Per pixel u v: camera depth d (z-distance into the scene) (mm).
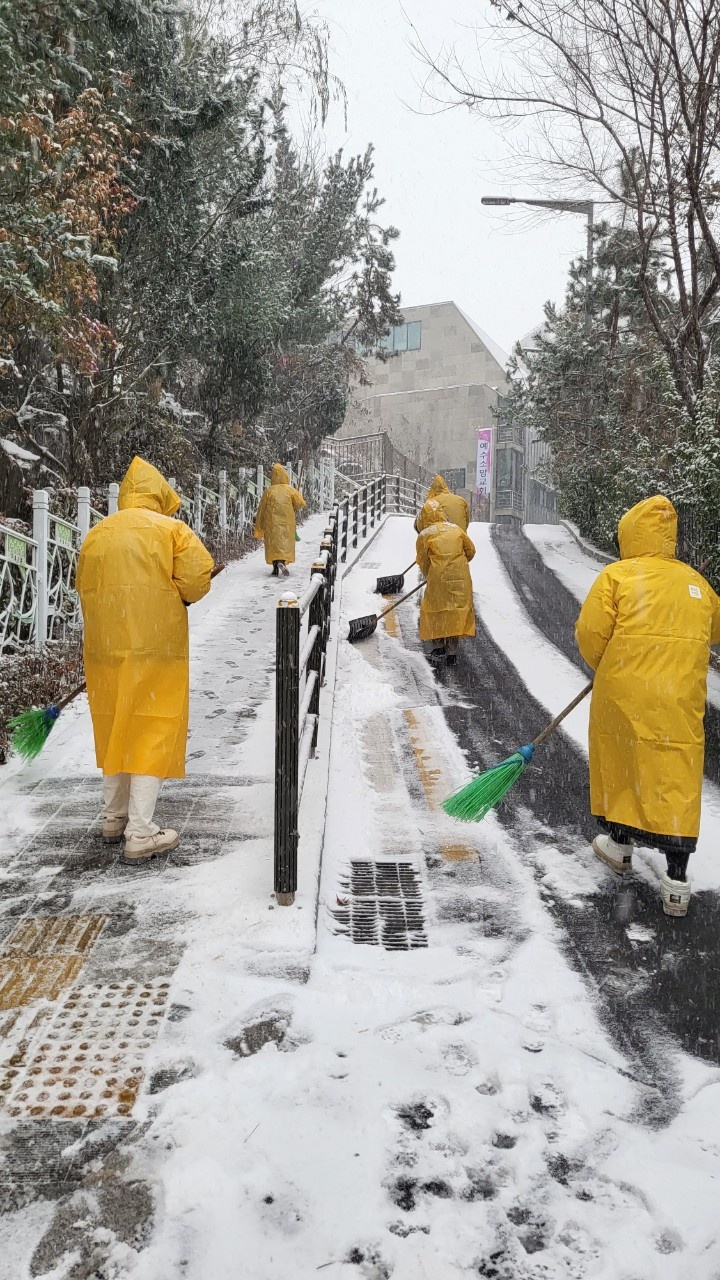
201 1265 2107
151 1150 2432
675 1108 2799
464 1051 2977
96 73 8258
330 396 20703
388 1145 2510
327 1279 2092
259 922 3609
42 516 7141
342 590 12945
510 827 5234
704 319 12336
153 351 11867
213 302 11820
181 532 4117
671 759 4031
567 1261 2180
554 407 18297
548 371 18031
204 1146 2453
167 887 3908
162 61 9977
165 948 3426
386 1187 2369
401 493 28172
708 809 5621
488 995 3404
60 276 7020
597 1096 2801
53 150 6688
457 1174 2430
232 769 5496
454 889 4391
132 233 10555
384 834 5082
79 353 7543
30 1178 2330
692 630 4078
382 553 17031
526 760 4387
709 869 4695
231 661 8414
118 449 12570
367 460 33344
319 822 4648
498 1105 2721
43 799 4984
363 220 19875
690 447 9641
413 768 6223
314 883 3959
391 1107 2662
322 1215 2264
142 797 4113
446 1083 2799
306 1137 2516
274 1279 2088
